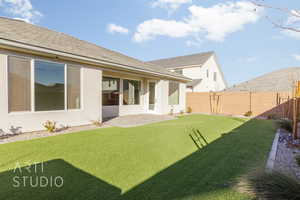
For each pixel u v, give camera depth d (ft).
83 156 12.88
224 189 8.48
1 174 9.87
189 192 8.21
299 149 15.07
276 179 8.02
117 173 10.19
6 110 17.84
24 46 17.94
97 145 15.67
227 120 33.78
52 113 21.65
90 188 8.50
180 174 10.11
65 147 14.90
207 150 14.62
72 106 23.85
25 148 14.43
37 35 23.77
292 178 8.18
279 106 39.99
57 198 7.66
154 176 9.85
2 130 17.63
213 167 11.10
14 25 24.25
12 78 18.26
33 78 19.84
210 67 77.46
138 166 11.23
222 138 18.81
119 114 37.09
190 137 19.16
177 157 12.94
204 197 7.80
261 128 24.95
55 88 21.93
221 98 48.42
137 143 16.51
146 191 8.29
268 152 14.07
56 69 21.99
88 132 20.99
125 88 38.45
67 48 23.43
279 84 55.01
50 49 19.99
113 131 21.85
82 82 24.93
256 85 60.64
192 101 53.72
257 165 11.04
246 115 42.55
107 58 28.04
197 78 71.51
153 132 21.50
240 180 8.89
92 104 26.30
